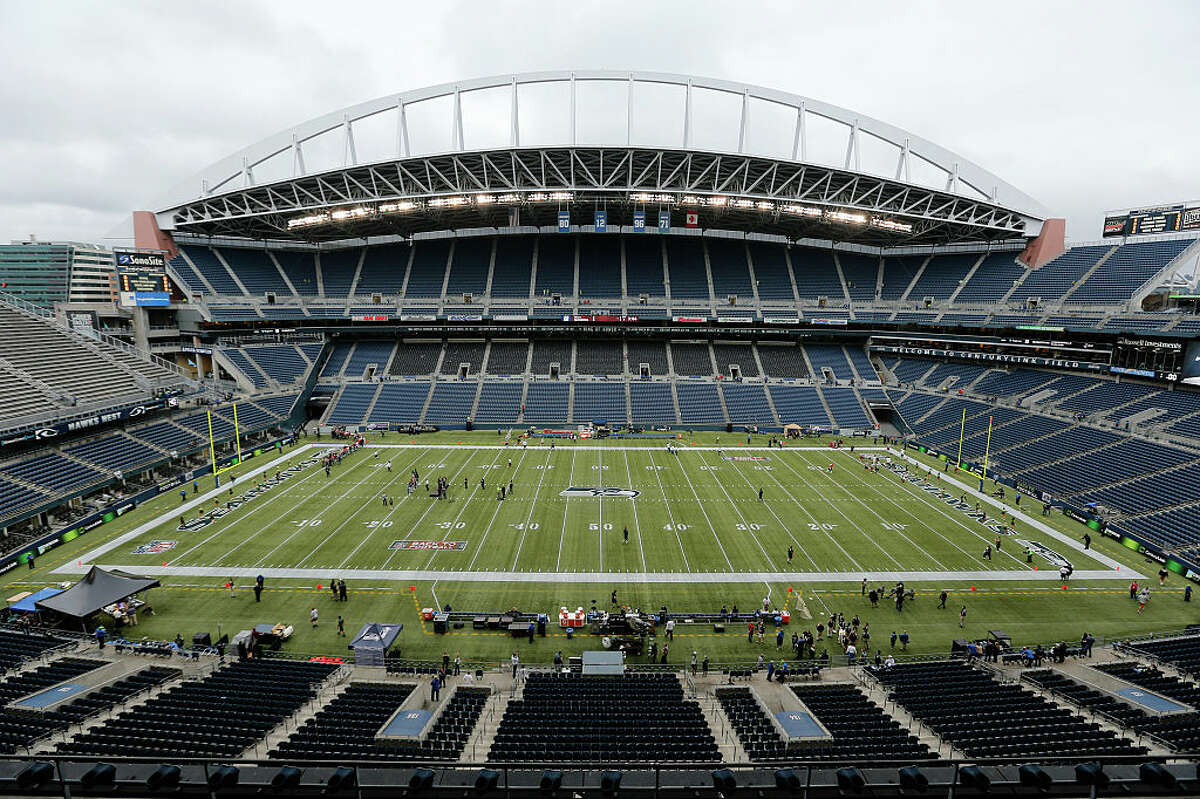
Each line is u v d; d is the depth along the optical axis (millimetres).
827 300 83438
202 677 22422
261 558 34438
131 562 33938
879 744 16500
